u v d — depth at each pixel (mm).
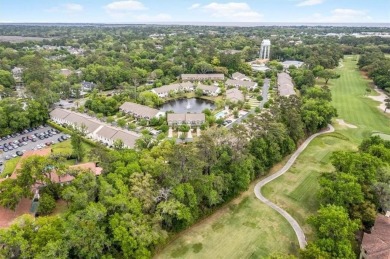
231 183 69375
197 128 122375
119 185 57844
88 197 57969
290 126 96125
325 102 121312
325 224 51375
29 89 154125
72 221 49750
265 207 70000
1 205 65000
